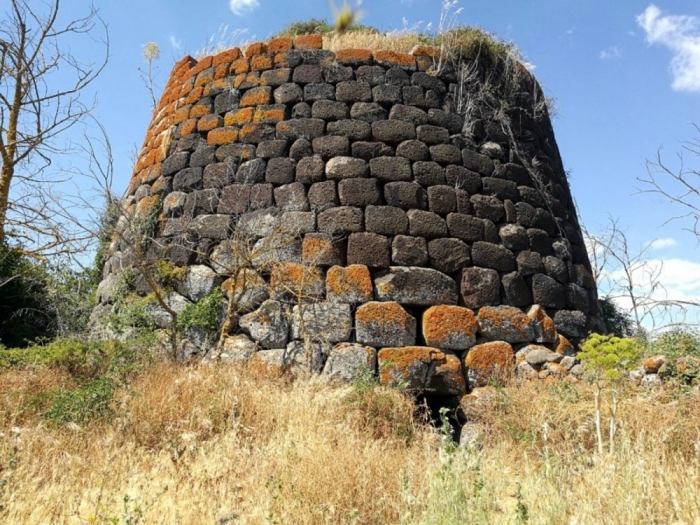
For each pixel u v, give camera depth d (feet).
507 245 28.19
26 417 18.90
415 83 29.73
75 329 35.14
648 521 12.44
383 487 14.69
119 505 13.66
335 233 26.37
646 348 25.80
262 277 26.35
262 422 18.93
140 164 33.30
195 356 25.73
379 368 24.25
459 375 24.63
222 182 28.45
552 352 25.81
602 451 16.06
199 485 15.03
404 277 25.71
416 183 27.61
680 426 17.48
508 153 30.71
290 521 13.08
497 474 15.90
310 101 28.94
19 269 36.19
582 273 30.89
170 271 27.55
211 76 31.30
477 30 32.71
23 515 12.74
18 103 31.89
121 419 18.03
